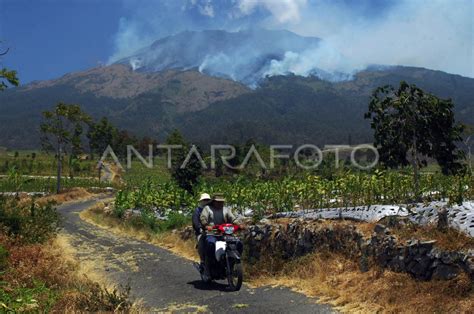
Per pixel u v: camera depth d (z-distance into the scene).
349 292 7.77
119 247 16.12
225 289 9.15
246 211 17.70
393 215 8.77
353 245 9.02
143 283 10.22
